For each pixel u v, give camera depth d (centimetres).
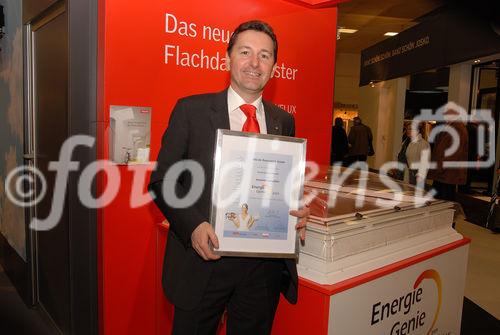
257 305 138
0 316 281
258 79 131
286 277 148
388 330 170
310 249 154
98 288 202
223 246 126
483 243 482
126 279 207
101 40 191
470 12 428
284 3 264
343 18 764
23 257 315
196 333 134
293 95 279
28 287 296
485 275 375
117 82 195
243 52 130
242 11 241
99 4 190
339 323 148
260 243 129
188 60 219
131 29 197
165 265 138
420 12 710
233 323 142
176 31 213
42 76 263
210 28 226
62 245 238
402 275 172
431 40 501
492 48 397
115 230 201
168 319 213
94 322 205
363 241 164
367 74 731
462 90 662
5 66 354
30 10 263
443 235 207
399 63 590
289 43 272
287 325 157
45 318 272
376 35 926
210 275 131
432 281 191
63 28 218
